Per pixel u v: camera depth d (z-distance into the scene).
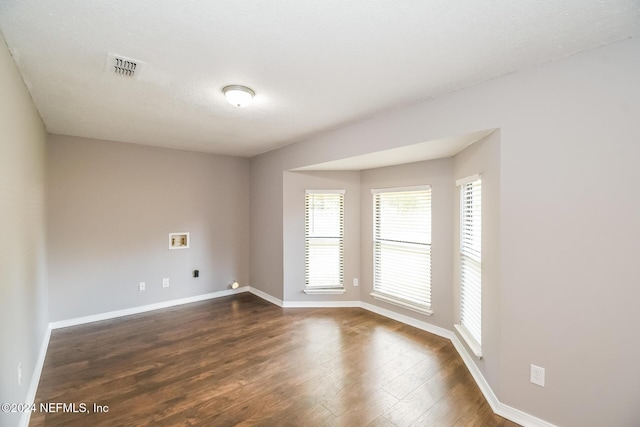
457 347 3.00
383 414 2.06
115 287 3.97
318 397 2.25
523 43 1.66
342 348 3.04
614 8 1.37
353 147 3.18
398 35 1.58
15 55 1.76
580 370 1.77
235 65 1.91
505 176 2.05
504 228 2.05
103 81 2.12
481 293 2.41
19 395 1.88
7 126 1.66
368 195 4.15
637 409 1.61
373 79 2.12
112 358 2.85
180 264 4.52
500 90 2.07
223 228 4.95
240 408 2.13
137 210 4.14
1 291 1.53
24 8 1.34
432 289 3.42
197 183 4.68
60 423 1.97
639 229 1.60
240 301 4.66
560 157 1.82
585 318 1.75
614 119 1.65
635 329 1.61
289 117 2.95
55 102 2.50
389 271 3.92
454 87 2.25
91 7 1.34
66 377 2.52
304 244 4.34
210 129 3.38
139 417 2.03
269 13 1.39
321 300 4.33
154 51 1.73
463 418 2.03
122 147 4.01
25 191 2.17
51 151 3.51
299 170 4.25
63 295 3.61
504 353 2.05
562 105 1.82
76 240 3.69
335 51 1.74
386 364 2.72
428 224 3.47
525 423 1.95
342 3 1.32
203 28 1.51
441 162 3.31
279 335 3.36
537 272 1.91
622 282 1.64
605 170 1.68
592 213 1.72
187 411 2.09
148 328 3.58
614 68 1.65
